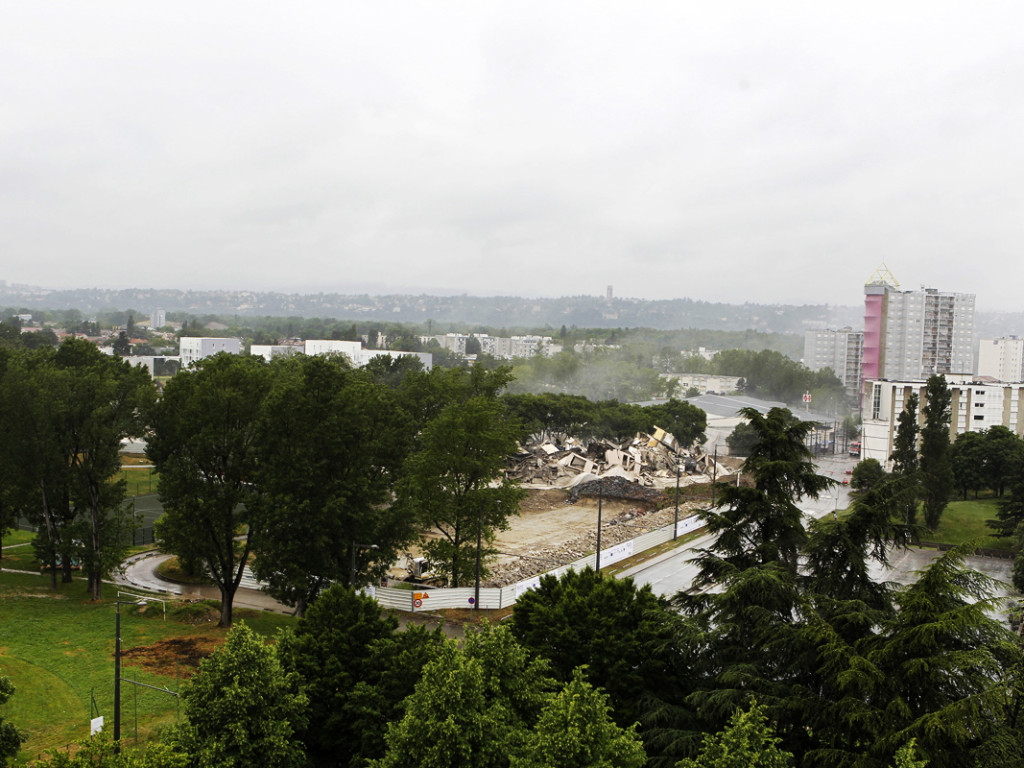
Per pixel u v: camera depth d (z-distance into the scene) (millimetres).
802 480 33469
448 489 61156
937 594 24328
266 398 51969
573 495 106938
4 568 65125
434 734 24469
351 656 31922
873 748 22266
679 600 33250
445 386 87625
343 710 30125
